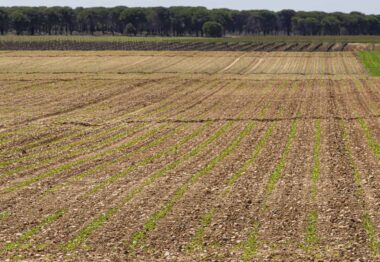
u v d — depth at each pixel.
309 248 16.36
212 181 23.73
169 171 25.61
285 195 21.53
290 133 34.31
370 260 15.45
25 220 19.23
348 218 18.84
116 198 21.55
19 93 54.84
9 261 15.80
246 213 19.53
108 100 51.25
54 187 23.31
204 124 38.31
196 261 15.59
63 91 56.69
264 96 53.47
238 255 15.94
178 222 18.73
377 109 44.31
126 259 15.84
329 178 23.91
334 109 44.44
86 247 16.77
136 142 32.56
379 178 23.77
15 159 28.53
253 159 27.59
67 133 35.41
